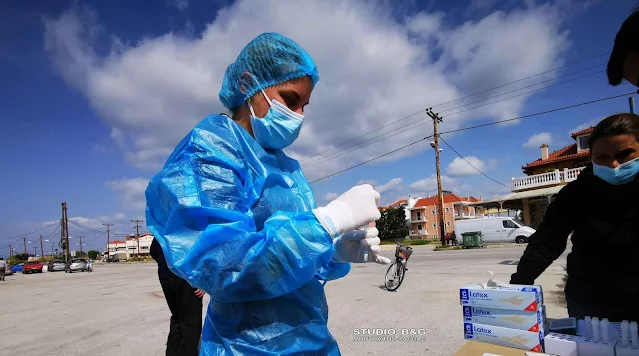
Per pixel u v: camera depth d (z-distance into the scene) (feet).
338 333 17.61
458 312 19.93
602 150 6.76
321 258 3.48
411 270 40.27
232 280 3.34
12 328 24.20
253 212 4.11
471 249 73.56
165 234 3.61
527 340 5.57
